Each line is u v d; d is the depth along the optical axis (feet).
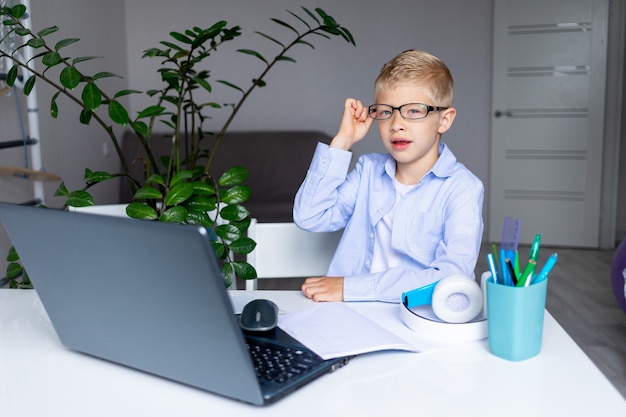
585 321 9.88
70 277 2.57
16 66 5.50
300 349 2.78
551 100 15.12
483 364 2.74
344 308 3.36
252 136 14.84
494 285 2.76
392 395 2.46
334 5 15.79
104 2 14.25
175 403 2.41
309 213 4.43
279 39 15.93
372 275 3.70
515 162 15.57
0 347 2.99
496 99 15.44
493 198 15.80
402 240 4.28
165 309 2.33
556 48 14.92
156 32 15.89
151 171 6.18
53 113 5.38
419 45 15.81
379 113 4.09
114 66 14.92
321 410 2.34
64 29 11.89
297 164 14.55
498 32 15.17
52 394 2.51
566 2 14.69
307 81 16.07
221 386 2.39
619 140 15.35
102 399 2.46
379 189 4.52
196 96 16.12
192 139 6.68
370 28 15.83
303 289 3.81
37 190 8.74
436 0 15.62
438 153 4.42
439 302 3.12
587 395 2.45
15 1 8.11
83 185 13.06
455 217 4.11
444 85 4.07
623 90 15.92
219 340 2.24
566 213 15.47
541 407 2.35
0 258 8.73
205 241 2.04
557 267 13.51
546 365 2.72
